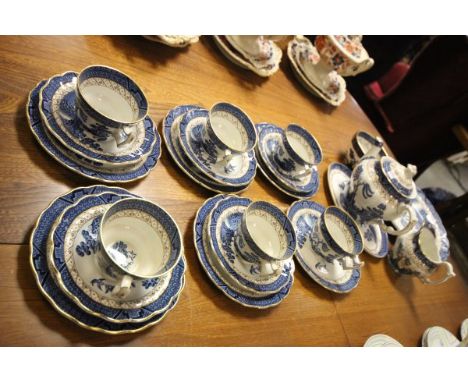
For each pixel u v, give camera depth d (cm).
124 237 55
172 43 90
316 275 85
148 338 57
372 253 104
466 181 317
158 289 56
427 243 112
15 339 47
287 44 134
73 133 62
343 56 115
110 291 51
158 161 76
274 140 99
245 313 69
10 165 57
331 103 132
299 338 74
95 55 79
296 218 90
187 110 84
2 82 63
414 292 112
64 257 49
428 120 229
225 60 109
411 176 100
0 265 49
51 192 59
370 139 132
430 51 215
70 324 51
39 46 71
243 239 68
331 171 112
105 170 64
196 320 63
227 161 78
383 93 259
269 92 117
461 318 119
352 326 86
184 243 69
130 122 63
